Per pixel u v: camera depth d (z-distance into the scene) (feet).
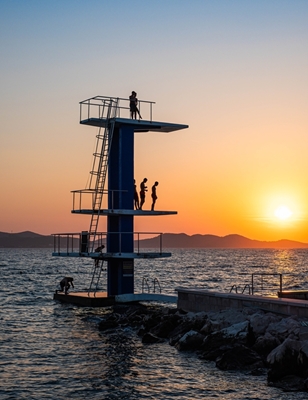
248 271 409.49
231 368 74.38
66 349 90.02
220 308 105.81
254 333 83.66
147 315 113.80
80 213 134.41
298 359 68.95
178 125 136.98
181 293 116.67
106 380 71.46
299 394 63.72
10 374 74.84
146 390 67.10
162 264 538.06
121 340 96.48
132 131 135.23
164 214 135.54
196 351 85.35
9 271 369.71
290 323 82.07
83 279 287.89
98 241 136.87
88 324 114.42
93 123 135.03
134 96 136.46
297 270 436.35
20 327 112.68
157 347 89.86
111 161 136.77
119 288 137.28
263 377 70.49
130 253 130.52
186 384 68.95
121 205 133.49
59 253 137.39
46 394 66.08
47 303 154.51
